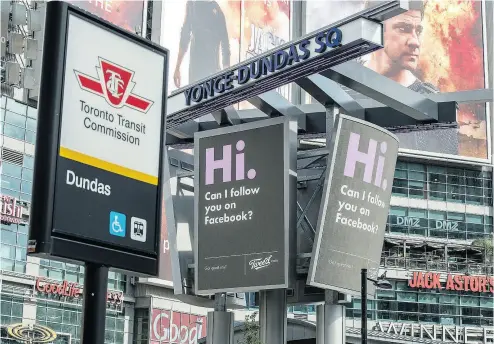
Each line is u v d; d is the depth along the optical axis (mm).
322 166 40906
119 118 15094
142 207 15320
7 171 82000
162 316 93125
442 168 111812
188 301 43406
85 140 14539
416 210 109500
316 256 37531
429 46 114125
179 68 98938
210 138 40469
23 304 81750
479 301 105812
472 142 112250
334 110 40344
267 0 110938
